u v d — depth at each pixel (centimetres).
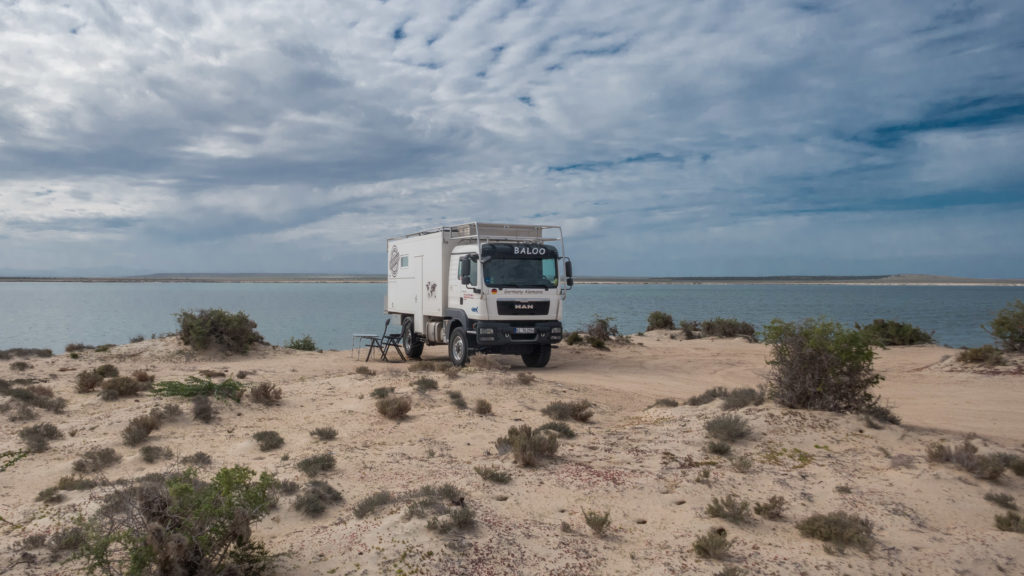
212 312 2075
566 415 1020
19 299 10269
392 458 781
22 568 459
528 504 578
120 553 470
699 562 456
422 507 546
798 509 560
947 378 1422
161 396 1122
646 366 1842
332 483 679
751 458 707
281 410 1082
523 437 752
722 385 1493
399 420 996
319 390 1248
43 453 827
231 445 866
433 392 1198
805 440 762
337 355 2195
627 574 440
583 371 1742
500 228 1773
